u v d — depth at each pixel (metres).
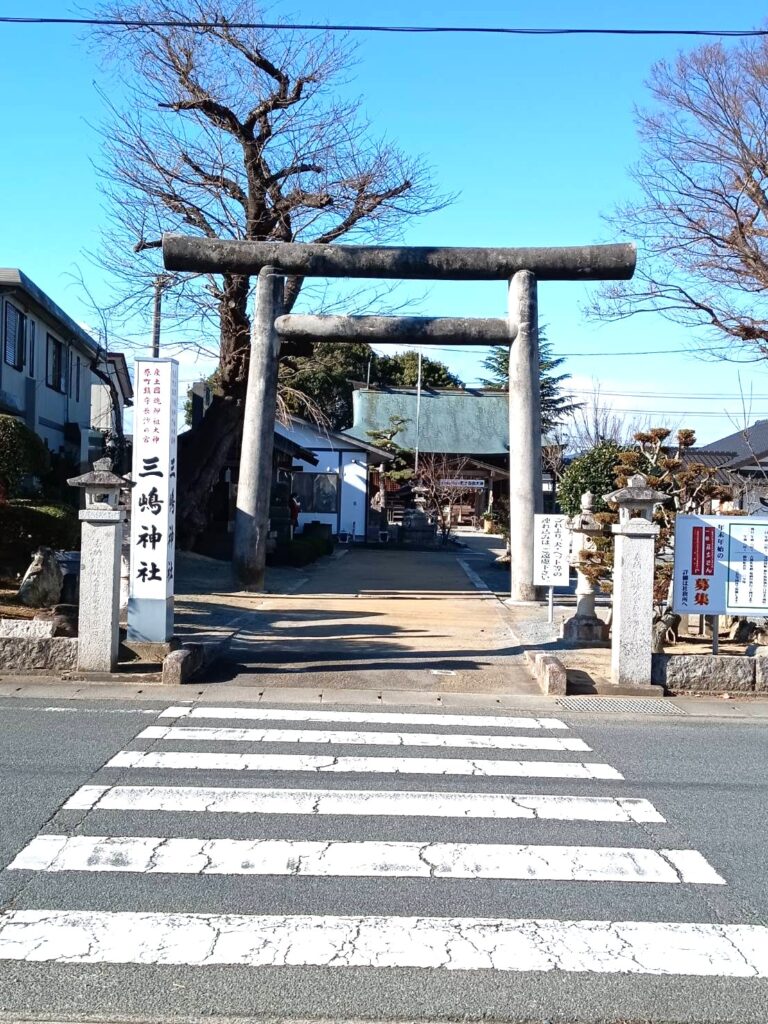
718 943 4.08
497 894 4.53
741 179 18.22
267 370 15.38
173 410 9.90
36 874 4.60
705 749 7.29
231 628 11.82
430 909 4.34
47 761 6.42
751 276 18.42
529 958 3.91
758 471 25.62
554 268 14.95
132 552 9.87
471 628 12.80
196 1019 3.45
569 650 11.16
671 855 5.06
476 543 33.97
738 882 4.73
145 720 7.67
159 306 19.78
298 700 8.66
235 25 11.47
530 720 8.16
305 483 31.39
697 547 9.55
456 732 7.63
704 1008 3.58
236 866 4.76
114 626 9.24
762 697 9.24
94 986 3.63
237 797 5.80
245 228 18.83
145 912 4.22
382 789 6.05
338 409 46.28
